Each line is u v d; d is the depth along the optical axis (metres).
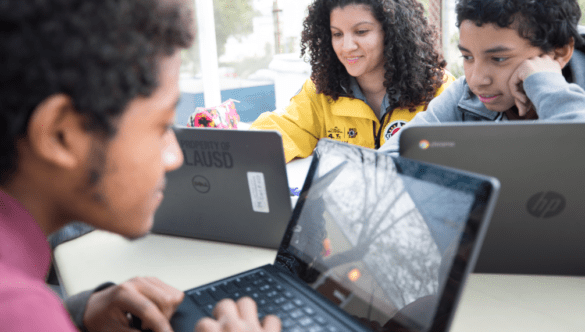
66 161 0.35
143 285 0.66
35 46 0.32
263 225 0.97
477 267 0.79
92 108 0.34
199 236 1.05
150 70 0.37
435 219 0.57
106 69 0.34
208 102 5.47
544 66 1.00
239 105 5.77
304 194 0.79
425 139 0.74
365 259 0.65
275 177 0.91
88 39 0.32
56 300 0.34
